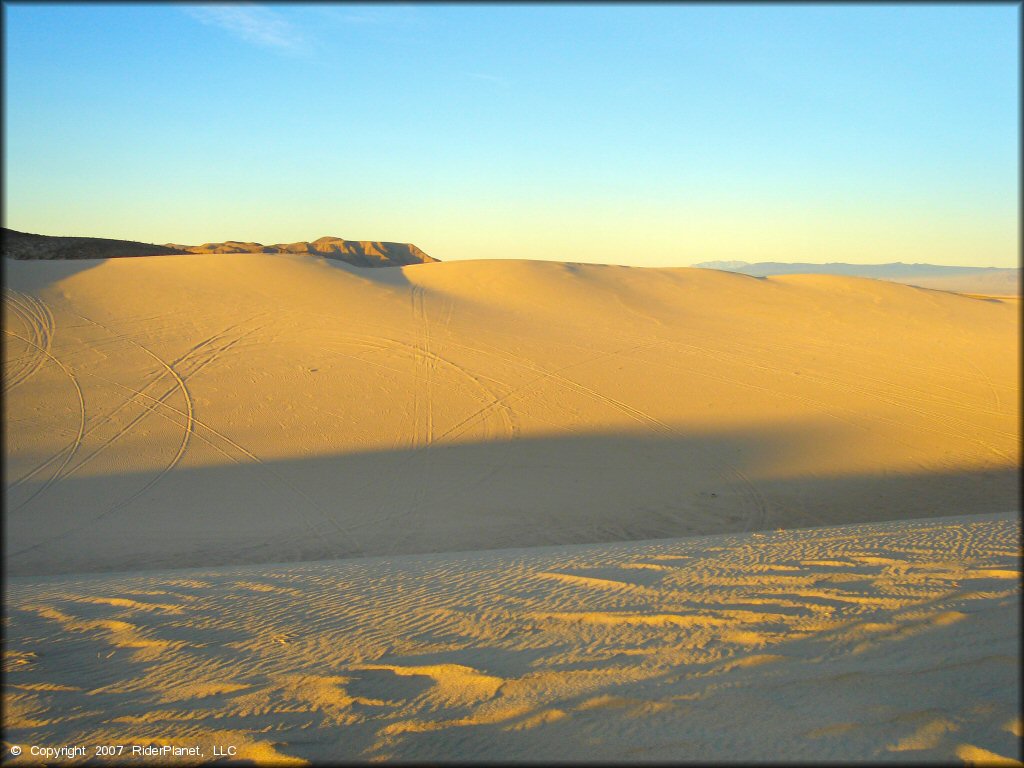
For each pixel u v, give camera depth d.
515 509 12.59
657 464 15.20
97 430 15.83
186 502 12.69
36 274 26.62
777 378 22.38
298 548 10.80
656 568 6.25
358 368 20.64
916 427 18.42
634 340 26.09
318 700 3.80
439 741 3.18
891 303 35.69
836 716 2.96
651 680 3.53
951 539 6.61
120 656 4.85
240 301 26.25
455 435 16.53
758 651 3.77
